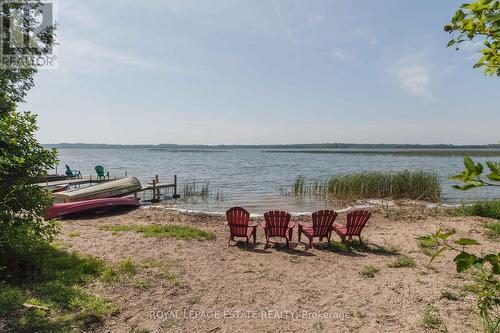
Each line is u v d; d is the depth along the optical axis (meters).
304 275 6.88
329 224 9.03
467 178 1.48
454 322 4.84
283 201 20.03
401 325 4.82
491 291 2.73
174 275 6.54
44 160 6.59
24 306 4.75
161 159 86.00
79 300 5.16
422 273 6.97
